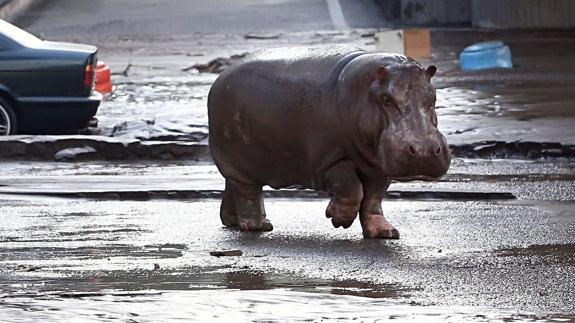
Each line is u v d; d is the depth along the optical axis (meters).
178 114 55.12
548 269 24.48
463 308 20.72
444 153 26.09
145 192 36.72
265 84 28.75
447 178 39.69
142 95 65.38
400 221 31.31
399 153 25.94
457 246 27.42
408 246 27.53
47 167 44.44
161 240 29.00
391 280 23.55
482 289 22.53
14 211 34.00
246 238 29.17
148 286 23.00
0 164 45.31
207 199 36.66
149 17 122.50
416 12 119.50
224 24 117.06
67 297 21.69
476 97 62.06
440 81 71.25
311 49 28.83
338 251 27.05
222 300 21.23
